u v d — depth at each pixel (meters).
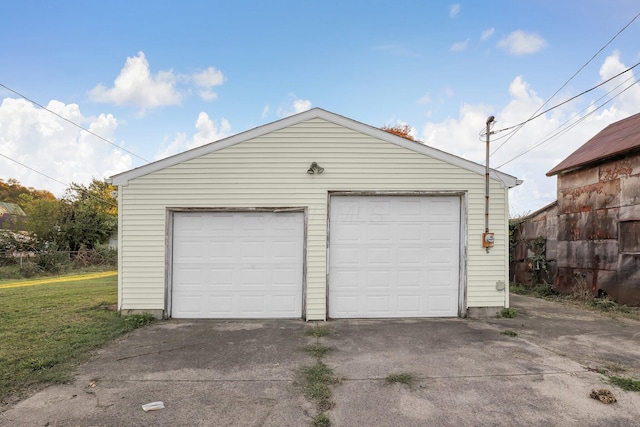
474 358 4.94
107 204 29.58
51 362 4.69
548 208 11.55
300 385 4.09
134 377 4.32
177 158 7.27
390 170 7.38
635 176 8.50
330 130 7.36
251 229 7.34
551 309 8.44
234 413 3.48
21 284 13.14
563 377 4.29
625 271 8.73
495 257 7.45
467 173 7.46
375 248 7.38
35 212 23.77
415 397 3.78
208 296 7.28
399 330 6.39
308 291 7.21
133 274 7.22
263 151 7.32
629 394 3.84
